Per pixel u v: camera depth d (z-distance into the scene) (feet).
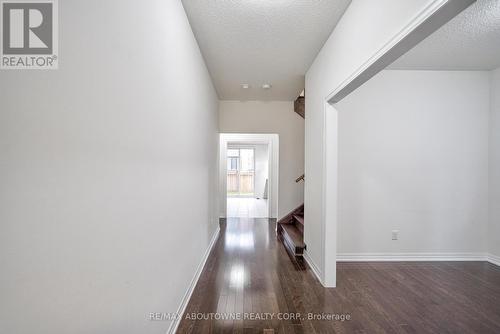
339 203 10.71
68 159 2.40
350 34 6.39
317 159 9.27
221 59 9.90
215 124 13.96
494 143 10.68
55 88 2.24
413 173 10.81
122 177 3.41
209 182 11.59
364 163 10.72
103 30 2.94
